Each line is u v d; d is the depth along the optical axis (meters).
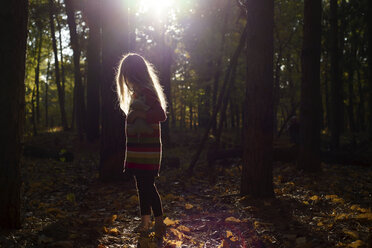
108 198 5.32
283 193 5.38
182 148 14.30
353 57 18.69
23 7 3.16
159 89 3.33
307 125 7.53
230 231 3.49
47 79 27.30
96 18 11.41
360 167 8.12
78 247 2.95
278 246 2.98
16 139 3.18
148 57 15.29
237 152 9.08
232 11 14.10
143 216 3.29
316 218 3.68
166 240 3.18
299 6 15.85
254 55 4.90
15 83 3.14
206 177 7.43
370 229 3.04
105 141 6.57
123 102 3.40
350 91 20.66
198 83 17.58
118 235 3.42
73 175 7.48
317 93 7.54
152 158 3.14
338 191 5.39
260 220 3.78
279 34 16.67
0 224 3.14
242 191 5.07
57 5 12.11
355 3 13.76
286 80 19.25
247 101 5.01
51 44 19.70
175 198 5.22
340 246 2.70
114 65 6.50
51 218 3.85
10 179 3.16
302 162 7.59
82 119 13.46
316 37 7.48
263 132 4.92
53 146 12.59
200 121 20.30
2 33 3.06
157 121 3.14
